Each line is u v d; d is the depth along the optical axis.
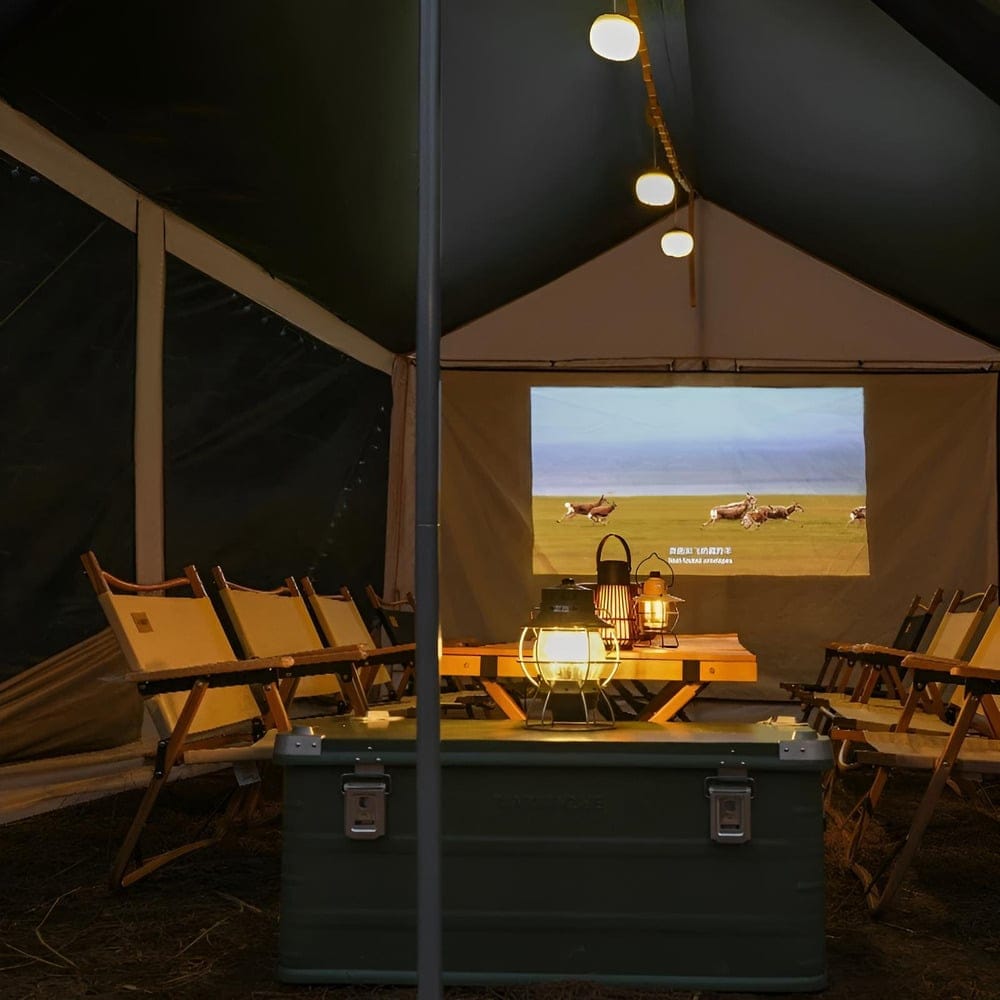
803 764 1.99
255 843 3.23
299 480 5.33
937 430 6.54
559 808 2.01
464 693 4.57
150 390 4.28
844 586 6.52
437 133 1.16
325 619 4.41
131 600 3.00
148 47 3.51
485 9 4.17
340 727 2.23
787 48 4.52
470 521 6.56
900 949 2.28
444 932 2.00
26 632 3.65
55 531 3.78
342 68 3.98
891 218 5.49
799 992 1.98
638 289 6.71
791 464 6.60
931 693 3.79
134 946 2.28
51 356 3.77
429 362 1.14
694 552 6.60
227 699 3.28
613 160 5.75
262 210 4.57
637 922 1.99
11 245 3.59
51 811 3.65
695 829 2.00
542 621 2.30
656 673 3.08
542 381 6.68
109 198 4.06
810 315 6.64
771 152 5.53
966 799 3.98
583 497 6.61
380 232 5.07
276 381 5.15
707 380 6.67
